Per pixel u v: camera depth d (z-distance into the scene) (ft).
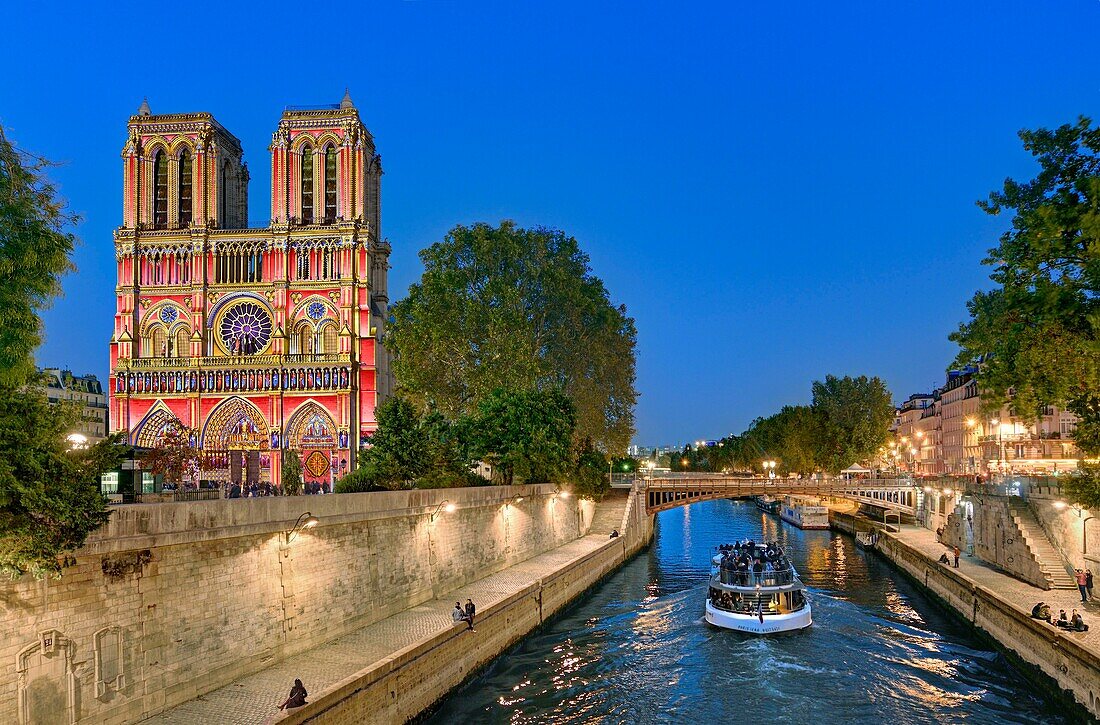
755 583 177.58
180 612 98.37
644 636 168.96
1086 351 105.29
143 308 381.40
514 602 158.10
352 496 135.74
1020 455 357.82
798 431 490.49
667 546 348.79
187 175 394.93
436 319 299.79
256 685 105.09
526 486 232.12
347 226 378.94
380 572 144.87
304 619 121.90
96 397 497.05
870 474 423.23
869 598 211.61
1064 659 118.73
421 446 202.08
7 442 75.20
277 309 376.48
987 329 128.98
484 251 305.73
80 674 84.69
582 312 325.62
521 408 258.57
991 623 153.58
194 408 368.48
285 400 368.48
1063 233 104.32
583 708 126.31
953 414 511.81
